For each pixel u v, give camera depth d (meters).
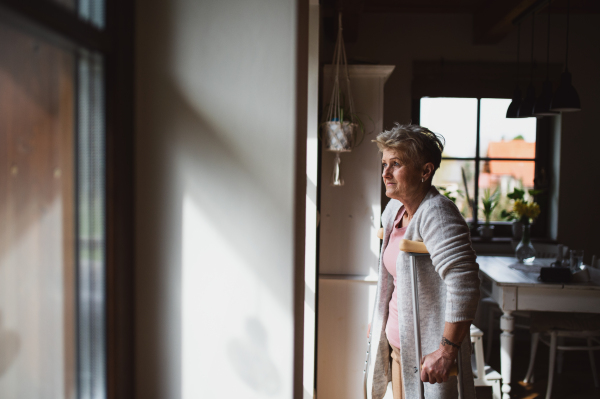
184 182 1.04
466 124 4.08
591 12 3.88
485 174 4.11
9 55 0.72
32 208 0.78
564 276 2.68
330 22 3.53
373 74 2.51
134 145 1.01
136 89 1.03
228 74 1.03
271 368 1.06
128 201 0.98
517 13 3.22
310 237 2.33
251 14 1.03
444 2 3.72
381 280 1.74
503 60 3.98
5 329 0.74
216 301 1.05
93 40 0.81
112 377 0.93
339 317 2.52
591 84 3.95
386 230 1.72
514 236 3.82
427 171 1.52
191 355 1.06
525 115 3.14
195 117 1.04
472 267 1.37
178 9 1.03
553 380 3.02
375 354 1.75
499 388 2.41
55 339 0.83
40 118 0.78
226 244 1.05
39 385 0.80
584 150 3.96
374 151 2.54
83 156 0.86
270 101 1.04
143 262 1.05
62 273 0.84
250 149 1.04
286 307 1.05
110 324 0.91
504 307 2.68
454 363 1.37
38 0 0.66
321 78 2.90
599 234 3.97
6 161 0.73
